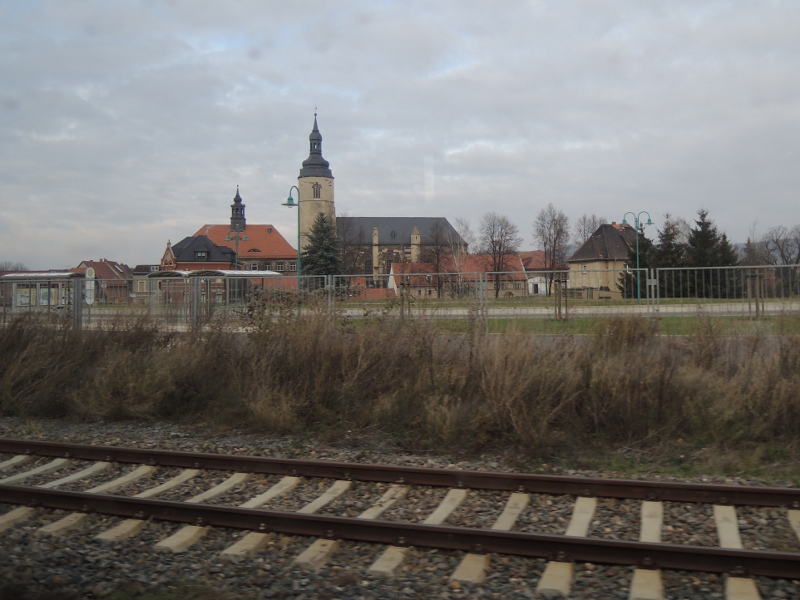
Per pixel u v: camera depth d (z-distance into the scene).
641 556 5.24
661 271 14.98
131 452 8.34
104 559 5.52
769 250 56.69
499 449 8.84
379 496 7.07
